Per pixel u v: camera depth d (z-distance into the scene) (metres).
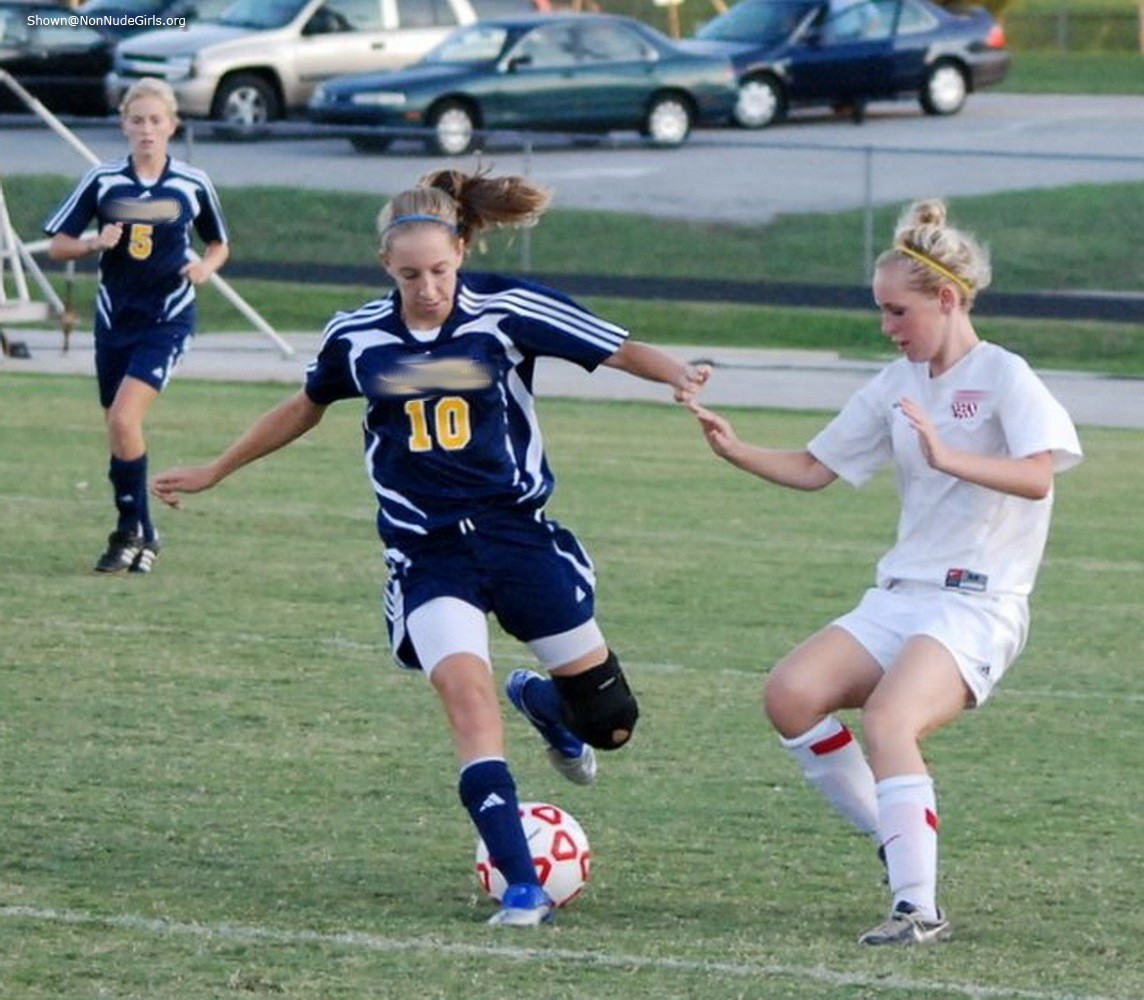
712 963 16.95
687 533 40.31
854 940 17.98
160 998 15.84
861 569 36.97
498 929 17.94
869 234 78.44
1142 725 26.72
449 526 19.00
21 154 97.44
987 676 18.41
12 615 31.50
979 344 18.69
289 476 45.97
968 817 22.44
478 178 19.34
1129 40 160.50
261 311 77.56
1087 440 54.62
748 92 108.38
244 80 103.56
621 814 22.36
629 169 95.56
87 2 116.38
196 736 25.05
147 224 34.91
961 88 115.56
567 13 103.31
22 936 17.41
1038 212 84.94
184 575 34.94
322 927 17.91
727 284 79.75
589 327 19.14
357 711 26.45
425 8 107.69
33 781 22.86
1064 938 18.16
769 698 18.73
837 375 66.06
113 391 35.69
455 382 18.83
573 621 19.41
